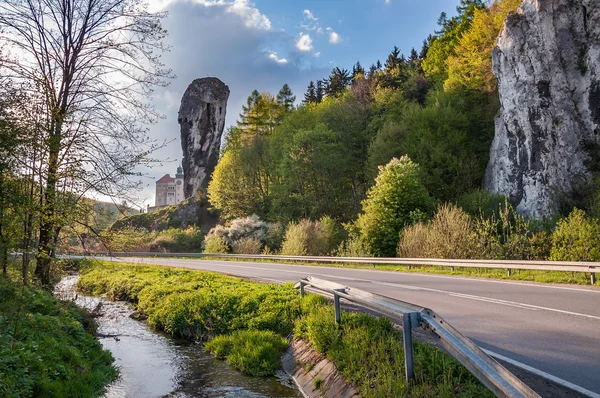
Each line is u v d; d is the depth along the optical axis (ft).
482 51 147.43
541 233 63.05
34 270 42.39
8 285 32.78
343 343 22.82
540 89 97.76
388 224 95.71
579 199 88.94
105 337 37.42
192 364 29.19
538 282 41.47
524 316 26.55
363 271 64.95
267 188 189.37
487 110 136.56
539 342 20.77
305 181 161.17
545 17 98.43
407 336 16.66
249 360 27.02
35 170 33.63
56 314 35.12
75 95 43.06
